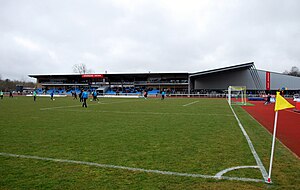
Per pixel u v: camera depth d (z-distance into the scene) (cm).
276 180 443
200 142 761
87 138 820
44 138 819
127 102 3331
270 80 6650
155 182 431
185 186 414
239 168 508
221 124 1174
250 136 866
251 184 424
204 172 483
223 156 599
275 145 726
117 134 896
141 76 7381
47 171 490
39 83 8238
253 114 1770
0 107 2273
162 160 563
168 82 7125
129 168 507
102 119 1362
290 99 4956
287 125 1190
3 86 9238
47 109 2053
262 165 529
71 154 616
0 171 490
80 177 457
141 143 743
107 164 535
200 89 6944
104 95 6162
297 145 736
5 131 955
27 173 479
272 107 2547
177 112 1814
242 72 6631
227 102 3472
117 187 409
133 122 1238
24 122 1224
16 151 645
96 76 7225
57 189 402
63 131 961
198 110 2008
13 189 403
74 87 8038
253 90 6581
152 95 6456
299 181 438
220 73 6612
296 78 6550
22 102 3216
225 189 402
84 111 1875
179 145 717
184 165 526
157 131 964
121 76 7394
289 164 538
